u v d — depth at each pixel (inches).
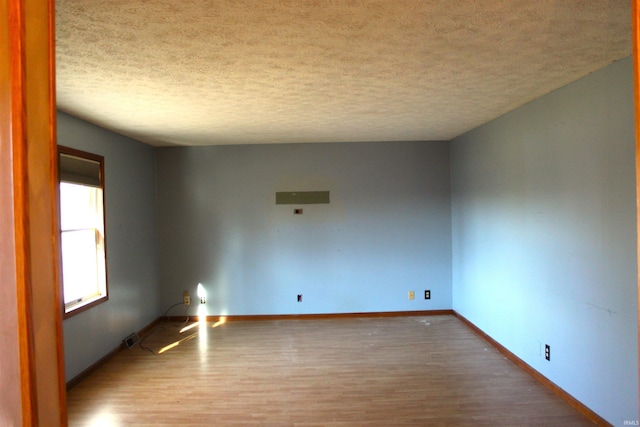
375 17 68.3
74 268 142.9
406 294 215.9
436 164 214.8
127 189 179.3
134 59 86.0
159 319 211.5
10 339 25.5
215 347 171.8
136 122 150.2
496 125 157.5
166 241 212.4
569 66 96.9
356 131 181.9
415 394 125.0
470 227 187.9
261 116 145.6
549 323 125.3
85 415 115.0
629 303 93.7
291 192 213.3
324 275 214.8
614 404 98.8
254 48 81.3
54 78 28.8
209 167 212.8
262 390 129.9
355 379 137.0
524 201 138.0
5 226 25.3
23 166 25.6
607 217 99.4
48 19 28.3
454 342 172.2
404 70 97.5
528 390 125.8
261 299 214.5
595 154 102.6
